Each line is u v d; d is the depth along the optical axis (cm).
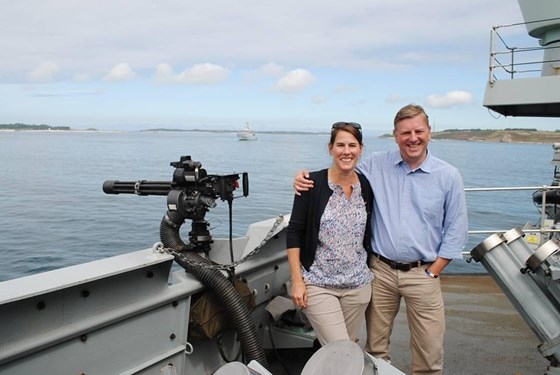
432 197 269
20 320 207
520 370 372
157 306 260
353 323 276
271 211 2548
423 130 260
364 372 172
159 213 2569
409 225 272
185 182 272
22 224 2255
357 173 278
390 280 282
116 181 292
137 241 1923
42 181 4366
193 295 288
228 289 278
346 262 263
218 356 313
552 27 609
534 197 797
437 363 288
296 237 266
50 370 220
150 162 7150
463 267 1290
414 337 288
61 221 2336
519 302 278
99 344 238
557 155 787
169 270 263
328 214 260
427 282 276
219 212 1697
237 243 332
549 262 267
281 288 361
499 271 283
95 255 1703
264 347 349
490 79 599
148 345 261
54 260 1634
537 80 566
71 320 224
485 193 3831
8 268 1533
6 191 3584
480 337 434
